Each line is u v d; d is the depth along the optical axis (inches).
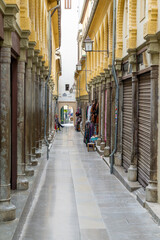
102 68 690.8
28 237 255.6
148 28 310.5
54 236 259.4
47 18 729.0
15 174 338.0
